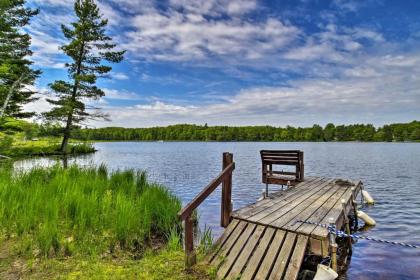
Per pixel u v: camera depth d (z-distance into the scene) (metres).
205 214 9.44
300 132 135.50
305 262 5.39
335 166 27.88
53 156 31.69
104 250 5.35
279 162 10.89
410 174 21.45
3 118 23.66
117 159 33.78
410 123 116.56
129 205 6.84
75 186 8.16
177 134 152.88
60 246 5.21
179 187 15.11
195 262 4.71
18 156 28.38
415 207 11.26
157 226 7.09
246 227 5.32
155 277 4.28
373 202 11.95
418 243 7.32
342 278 5.33
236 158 39.50
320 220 5.39
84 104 34.22
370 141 124.81
